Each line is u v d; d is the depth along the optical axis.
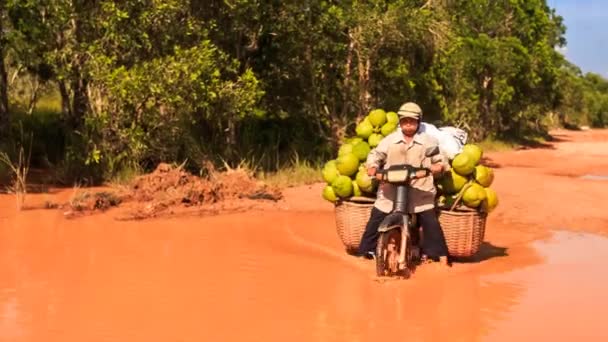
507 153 25.83
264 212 10.91
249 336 5.49
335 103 17.20
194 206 11.05
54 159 15.12
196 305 6.25
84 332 5.55
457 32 23.30
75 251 8.23
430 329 5.66
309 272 7.39
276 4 14.96
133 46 13.12
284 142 17.02
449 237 7.61
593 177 17.05
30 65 15.48
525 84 30.61
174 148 13.62
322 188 13.23
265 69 16.20
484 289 6.79
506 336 5.50
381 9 16.56
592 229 9.83
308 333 5.55
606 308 6.20
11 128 15.41
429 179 7.45
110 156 13.54
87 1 13.18
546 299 6.47
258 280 7.07
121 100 12.74
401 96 18.53
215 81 12.96
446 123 24.02
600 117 63.44
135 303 6.30
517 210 11.08
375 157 7.39
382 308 6.20
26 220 10.02
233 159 14.34
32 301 6.32
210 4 13.98
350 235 8.02
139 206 10.83
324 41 16.19
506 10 28.98
